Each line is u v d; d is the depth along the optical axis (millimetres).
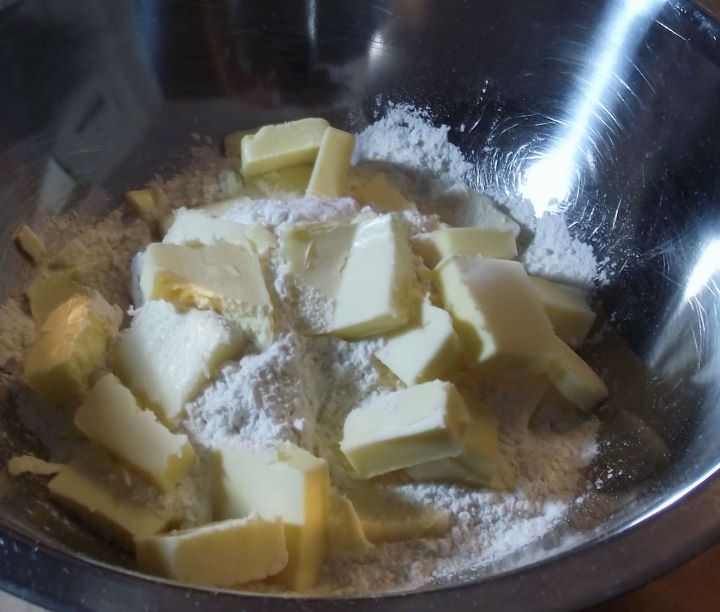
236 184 307
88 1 260
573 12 266
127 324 256
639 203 266
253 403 224
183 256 243
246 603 151
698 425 214
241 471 211
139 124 293
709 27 240
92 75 273
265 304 237
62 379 227
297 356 238
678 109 251
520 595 155
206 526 198
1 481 206
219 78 302
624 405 250
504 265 250
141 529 201
